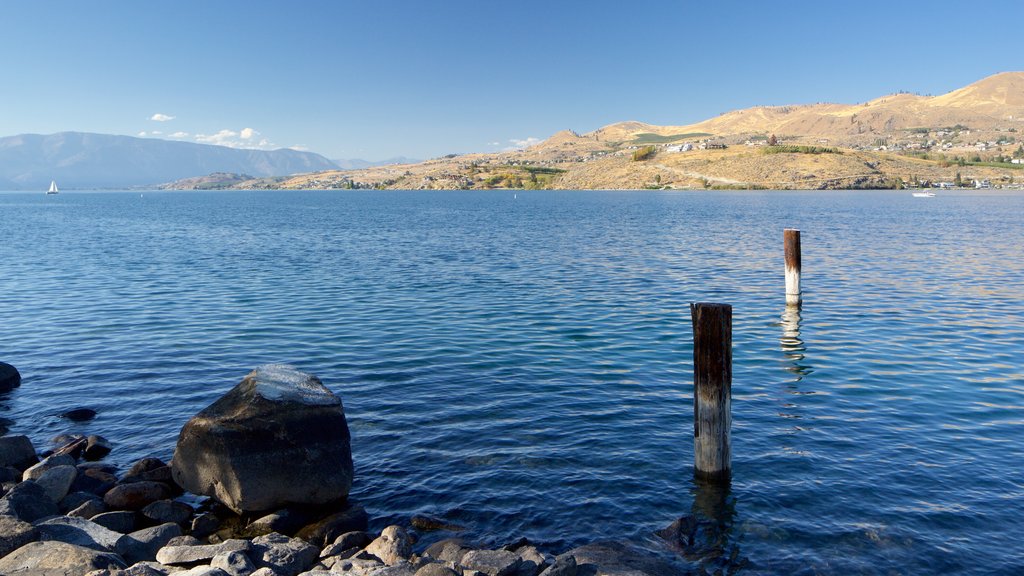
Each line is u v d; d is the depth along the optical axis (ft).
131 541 34.37
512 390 59.82
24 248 193.77
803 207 448.65
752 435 49.16
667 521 37.73
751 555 34.27
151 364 68.49
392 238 229.45
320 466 40.16
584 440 48.73
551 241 213.25
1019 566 32.76
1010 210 387.14
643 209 444.55
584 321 88.48
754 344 75.92
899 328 83.71
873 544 34.96
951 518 37.19
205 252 180.96
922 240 204.64
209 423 40.40
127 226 309.83
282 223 327.67
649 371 65.41
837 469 43.42
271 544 34.19
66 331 82.99
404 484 42.37
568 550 35.04
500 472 43.75
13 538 31.60
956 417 52.24
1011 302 100.53
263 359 70.18
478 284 120.88
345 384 61.72
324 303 101.45
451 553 33.65
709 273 135.13
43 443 49.03
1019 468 43.14
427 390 59.93
